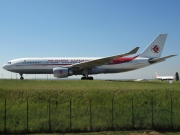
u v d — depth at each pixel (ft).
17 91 113.09
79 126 80.94
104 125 81.61
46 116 88.69
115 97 111.24
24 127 79.87
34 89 115.96
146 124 83.92
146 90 119.34
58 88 119.85
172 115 91.15
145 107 102.58
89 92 113.70
